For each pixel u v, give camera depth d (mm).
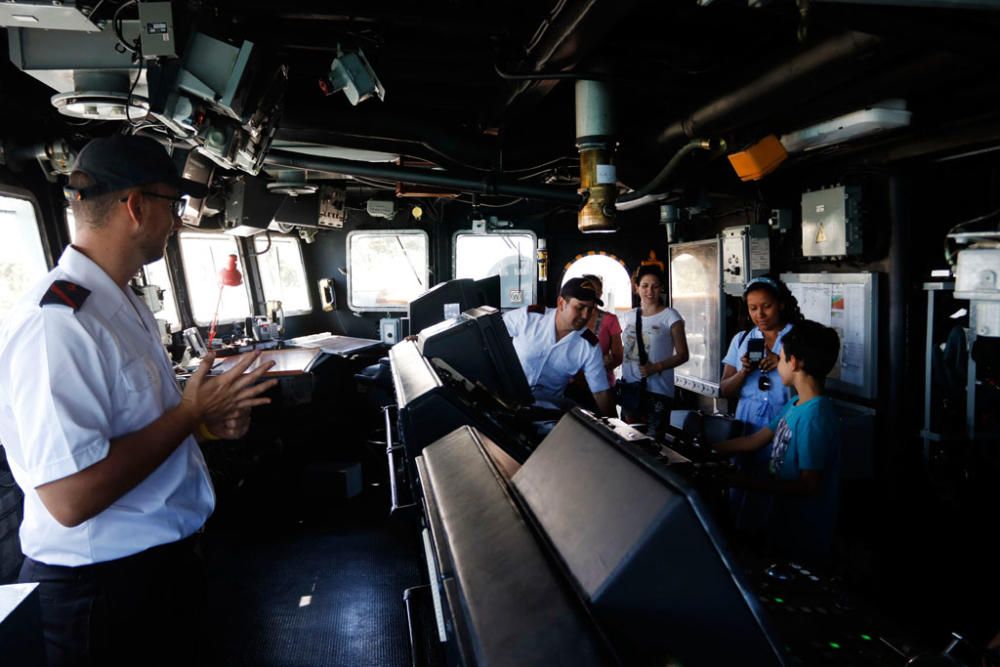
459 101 4121
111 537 1554
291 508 4770
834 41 2293
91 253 1566
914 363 4074
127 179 1520
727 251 5309
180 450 1686
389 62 3354
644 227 6953
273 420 4859
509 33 2824
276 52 2963
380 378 5266
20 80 3260
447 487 1287
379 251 7043
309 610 3332
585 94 3312
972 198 4102
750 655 771
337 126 4004
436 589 1183
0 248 3303
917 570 3477
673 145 3943
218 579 3672
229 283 5141
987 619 2986
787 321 2928
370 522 4492
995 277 3217
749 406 2996
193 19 2436
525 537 965
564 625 759
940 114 3275
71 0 2154
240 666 2854
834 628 1006
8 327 1426
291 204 6074
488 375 2500
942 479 3926
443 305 4703
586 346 3109
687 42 3137
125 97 2555
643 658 746
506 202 6727
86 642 1551
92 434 1385
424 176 4766
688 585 780
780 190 4918
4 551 2971
